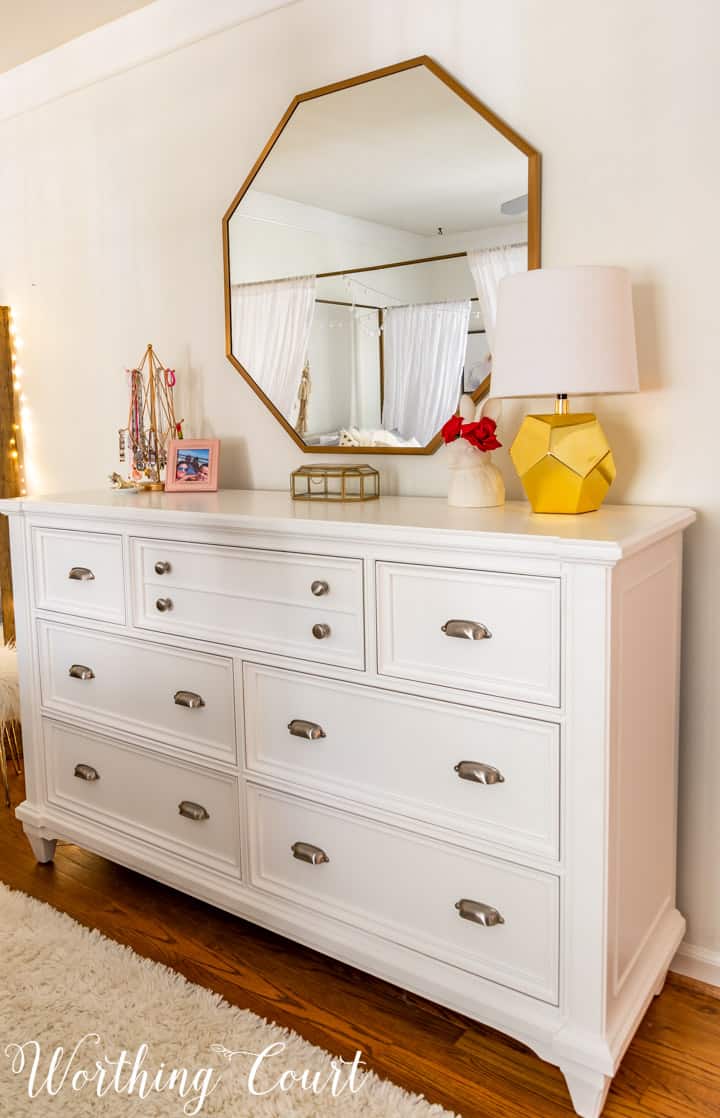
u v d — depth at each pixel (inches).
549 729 57.4
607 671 54.2
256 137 93.4
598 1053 56.7
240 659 74.3
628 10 68.3
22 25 104.1
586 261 72.6
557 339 62.2
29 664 93.8
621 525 59.6
